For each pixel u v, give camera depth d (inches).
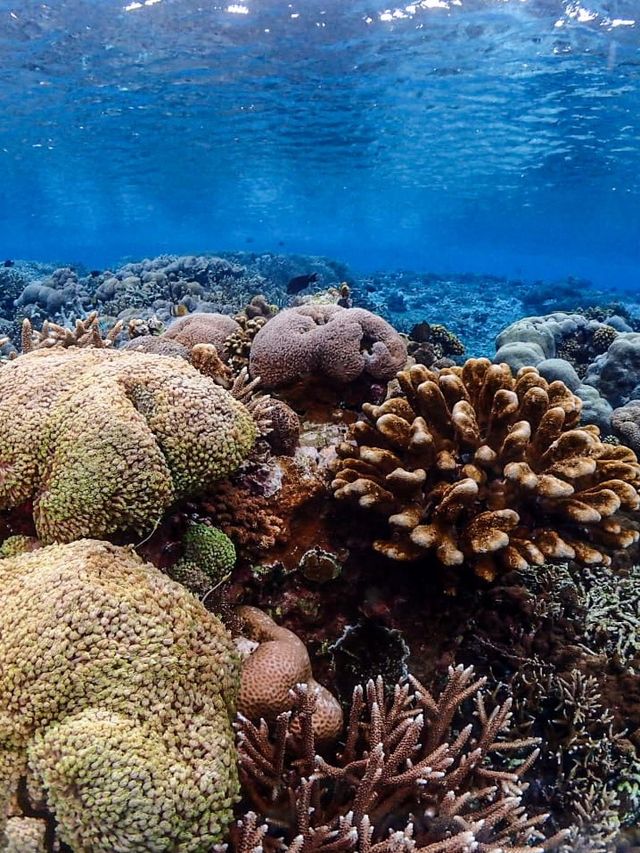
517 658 124.0
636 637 131.3
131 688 78.0
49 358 116.6
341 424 159.2
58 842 73.6
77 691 76.3
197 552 110.6
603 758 114.3
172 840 72.2
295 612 127.8
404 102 928.3
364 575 130.8
